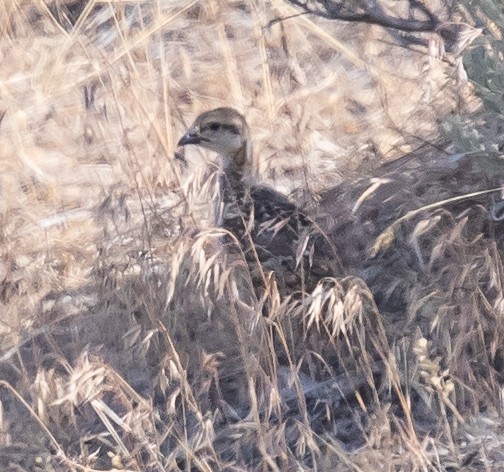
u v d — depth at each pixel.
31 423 8.95
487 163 9.67
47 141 13.41
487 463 8.06
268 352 8.98
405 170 10.84
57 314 10.38
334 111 13.27
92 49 14.35
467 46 9.75
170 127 12.94
